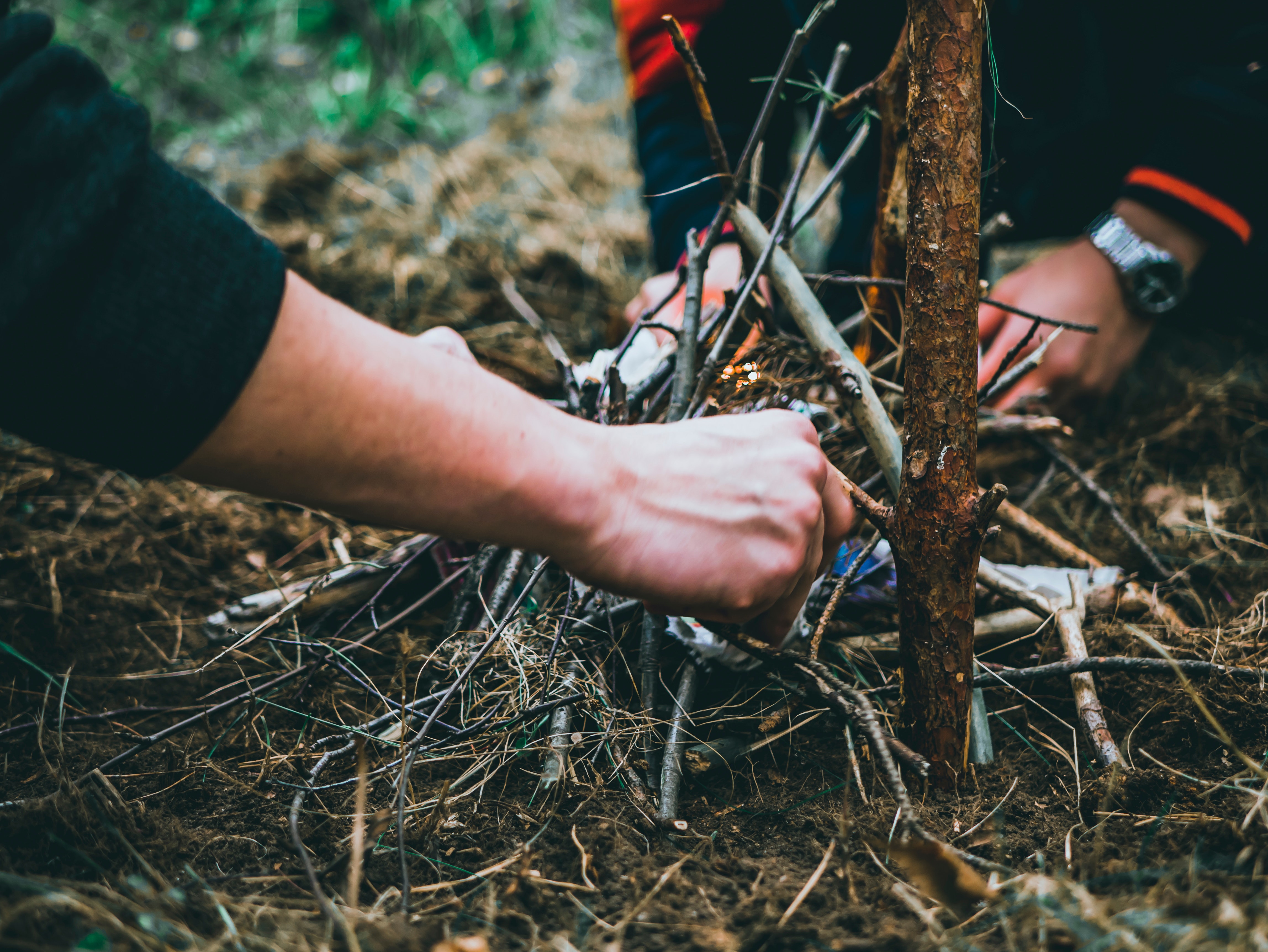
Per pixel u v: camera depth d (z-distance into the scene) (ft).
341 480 1.81
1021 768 2.76
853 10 4.37
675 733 2.74
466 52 10.57
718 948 2.08
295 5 10.55
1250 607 3.33
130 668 3.50
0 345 1.56
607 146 8.87
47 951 1.91
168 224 1.67
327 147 8.62
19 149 1.63
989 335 4.37
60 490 4.46
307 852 2.50
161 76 9.68
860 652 3.16
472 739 2.81
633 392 3.54
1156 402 4.88
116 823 2.49
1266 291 5.33
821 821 2.54
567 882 2.34
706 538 2.04
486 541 1.97
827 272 5.41
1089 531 4.00
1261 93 4.03
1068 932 2.03
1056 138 5.02
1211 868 2.21
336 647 3.39
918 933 2.10
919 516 2.31
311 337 1.72
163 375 1.64
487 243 7.08
